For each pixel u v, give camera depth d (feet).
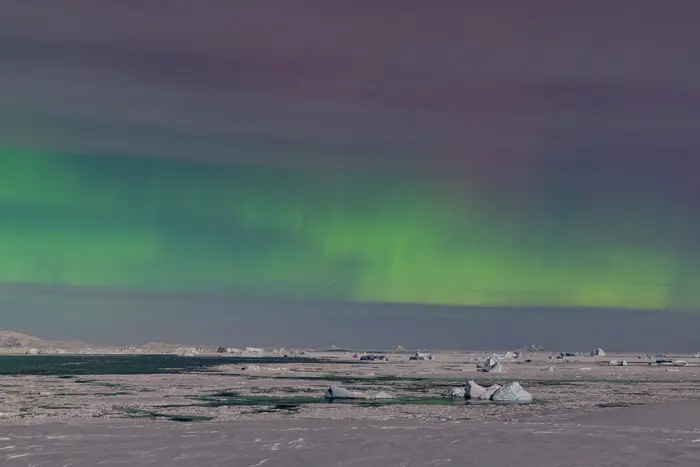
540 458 78.28
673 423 112.27
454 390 190.60
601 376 319.06
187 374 319.88
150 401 165.27
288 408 148.77
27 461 77.20
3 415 130.52
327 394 181.78
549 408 149.48
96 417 127.85
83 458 78.69
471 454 80.79
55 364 499.92
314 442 89.92
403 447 85.66
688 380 279.28
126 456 79.87
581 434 97.14
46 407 148.05
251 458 78.48
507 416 130.41
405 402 168.35
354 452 82.12
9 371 357.82
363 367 456.86
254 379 273.33
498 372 363.35
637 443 88.28
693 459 77.66
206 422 115.44
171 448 85.15
